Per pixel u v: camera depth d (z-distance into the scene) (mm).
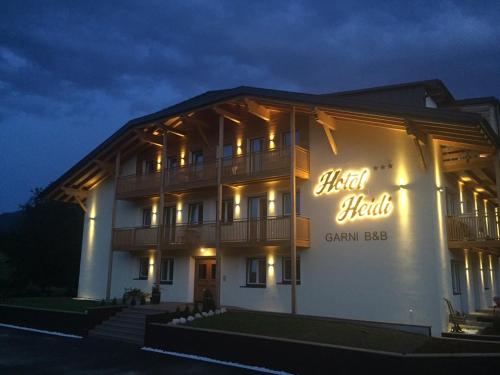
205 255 21062
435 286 14914
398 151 16375
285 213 19000
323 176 18000
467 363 9305
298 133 19047
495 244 15211
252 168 19219
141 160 24672
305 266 17812
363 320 16031
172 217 23016
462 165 16062
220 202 19172
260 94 17625
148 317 14617
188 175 20969
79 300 24125
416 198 15734
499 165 15289
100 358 12688
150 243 21656
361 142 17234
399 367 9508
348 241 16938
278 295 18281
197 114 20750
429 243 15242
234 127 20984
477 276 19484
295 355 10992
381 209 16359
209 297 17438
